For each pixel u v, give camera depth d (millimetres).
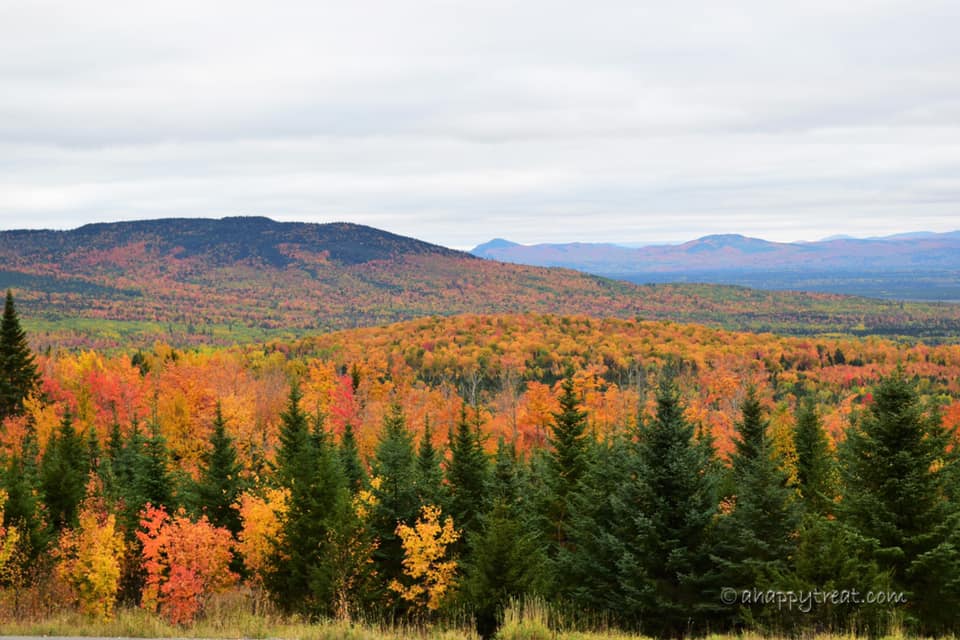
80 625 14891
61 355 134750
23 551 26672
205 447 61188
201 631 13656
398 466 27938
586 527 22984
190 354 133625
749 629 17500
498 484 27672
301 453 34938
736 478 31719
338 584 22234
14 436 58094
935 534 18297
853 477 20422
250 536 26750
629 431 28250
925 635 17141
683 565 19484
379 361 148375
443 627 17281
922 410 19938
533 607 16891
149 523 24938
